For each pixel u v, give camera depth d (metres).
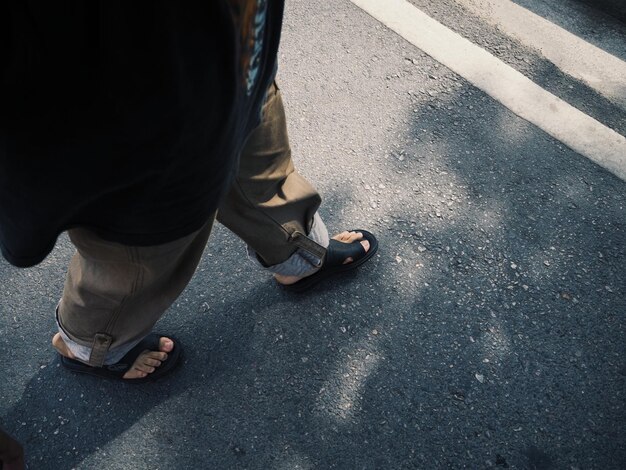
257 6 0.87
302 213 1.69
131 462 1.79
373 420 1.88
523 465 1.83
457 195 2.34
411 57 2.73
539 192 2.37
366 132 2.48
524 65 2.75
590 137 2.54
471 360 2.00
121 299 1.30
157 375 1.88
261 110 1.16
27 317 2.00
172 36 0.73
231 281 2.11
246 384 1.93
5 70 0.70
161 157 0.86
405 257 2.19
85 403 1.86
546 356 2.02
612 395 1.96
